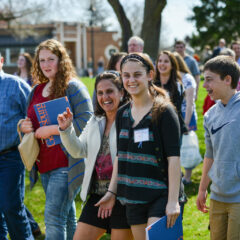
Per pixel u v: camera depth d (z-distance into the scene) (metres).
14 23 28.11
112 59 4.46
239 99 2.60
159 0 10.63
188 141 5.12
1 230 3.66
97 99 2.85
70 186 3.05
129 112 2.51
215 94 2.66
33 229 4.05
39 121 3.09
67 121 2.73
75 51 42.69
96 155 2.83
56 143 3.06
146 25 10.83
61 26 40.34
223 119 2.64
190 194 4.99
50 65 3.21
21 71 6.11
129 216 2.46
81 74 39.31
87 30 44.31
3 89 3.45
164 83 4.34
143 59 2.42
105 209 2.66
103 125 2.87
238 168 2.57
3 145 3.37
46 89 3.34
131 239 2.77
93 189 2.89
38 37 35.47
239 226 2.59
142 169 2.36
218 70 2.61
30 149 3.10
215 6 25.36
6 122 3.38
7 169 3.38
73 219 3.37
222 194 2.65
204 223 4.20
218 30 25.19
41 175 3.28
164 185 2.36
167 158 2.33
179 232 2.38
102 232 2.86
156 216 2.29
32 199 5.15
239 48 6.72
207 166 2.88
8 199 3.34
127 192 2.42
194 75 7.25
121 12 10.97
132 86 2.40
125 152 2.47
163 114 2.33
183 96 4.30
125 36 11.09
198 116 10.32
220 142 2.64
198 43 26.95
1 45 37.47
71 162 3.07
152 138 2.34
